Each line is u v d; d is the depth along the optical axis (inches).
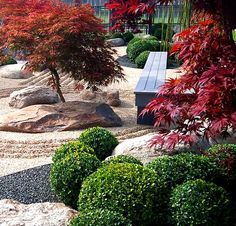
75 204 139.9
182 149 160.4
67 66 252.2
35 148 213.9
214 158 144.2
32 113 241.9
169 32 354.0
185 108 102.9
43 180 164.9
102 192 115.6
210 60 105.5
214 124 91.4
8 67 405.1
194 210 113.6
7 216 119.1
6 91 344.8
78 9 259.4
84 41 252.5
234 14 95.0
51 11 265.0
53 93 293.7
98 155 175.9
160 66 324.2
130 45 517.0
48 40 247.1
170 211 118.0
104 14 596.4
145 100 239.5
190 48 108.3
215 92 92.7
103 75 255.8
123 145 170.7
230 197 124.2
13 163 196.5
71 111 245.1
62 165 141.3
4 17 281.7
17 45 255.4
